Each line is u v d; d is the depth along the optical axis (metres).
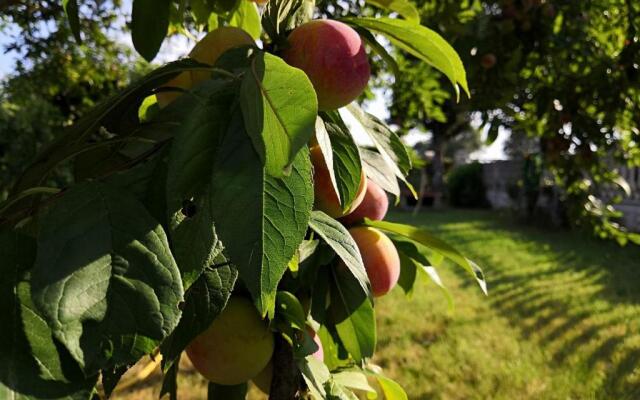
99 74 6.39
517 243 11.48
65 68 5.77
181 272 0.63
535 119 4.05
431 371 4.63
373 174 1.06
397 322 5.93
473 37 3.29
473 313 6.23
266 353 0.98
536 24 3.28
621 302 6.59
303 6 0.88
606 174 3.97
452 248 1.10
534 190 14.75
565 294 7.01
